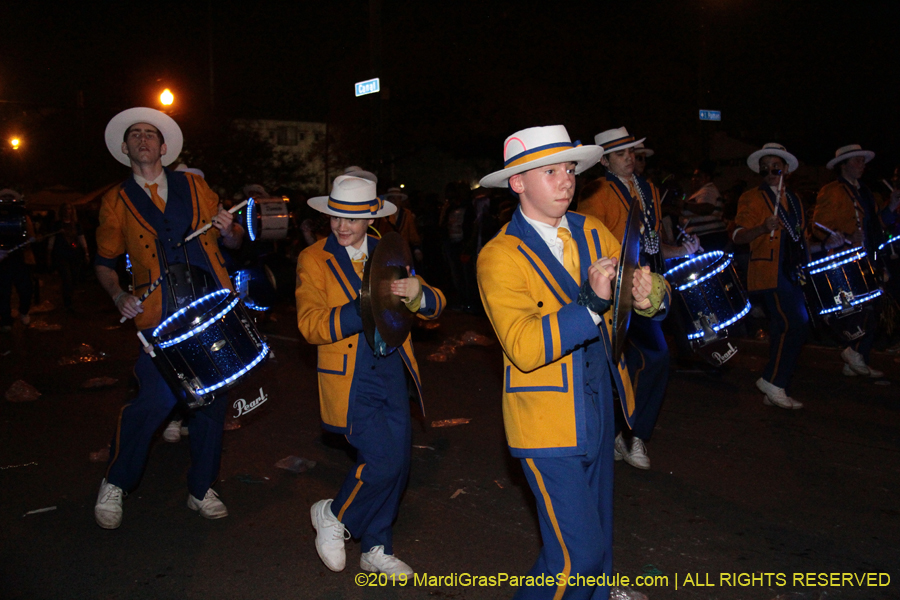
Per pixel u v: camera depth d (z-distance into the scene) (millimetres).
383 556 3742
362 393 3600
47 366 8625
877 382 7059
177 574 3848
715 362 5066
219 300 3908
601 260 2592
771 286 6211
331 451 5648
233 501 4754
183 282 4094
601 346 2869
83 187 34969
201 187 4340
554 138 2793
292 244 12086
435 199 14352
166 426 6047
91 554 4066
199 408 3938
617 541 4121
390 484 3615
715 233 8086
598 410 2852
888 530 4191
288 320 11430
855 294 6027
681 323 5508
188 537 4258
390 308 3428
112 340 10281
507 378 2852
